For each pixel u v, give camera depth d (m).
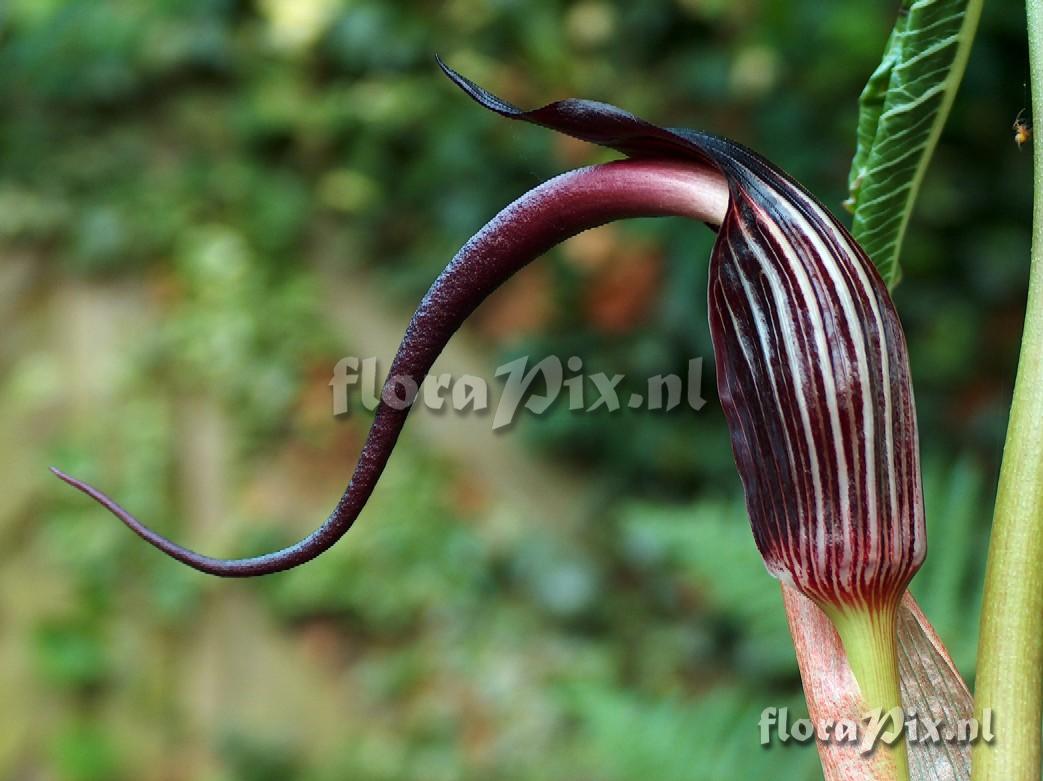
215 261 8.37
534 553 7.01
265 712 6.65
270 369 7.92
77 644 6.73
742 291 1.10
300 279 8.42
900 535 1.08
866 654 1.10
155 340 8.02
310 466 7.60
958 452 6.49
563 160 8.33
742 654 6.19
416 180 8.60
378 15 8.95
